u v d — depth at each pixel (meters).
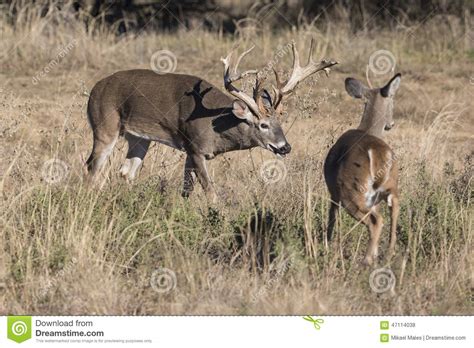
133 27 33.50
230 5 34.75
